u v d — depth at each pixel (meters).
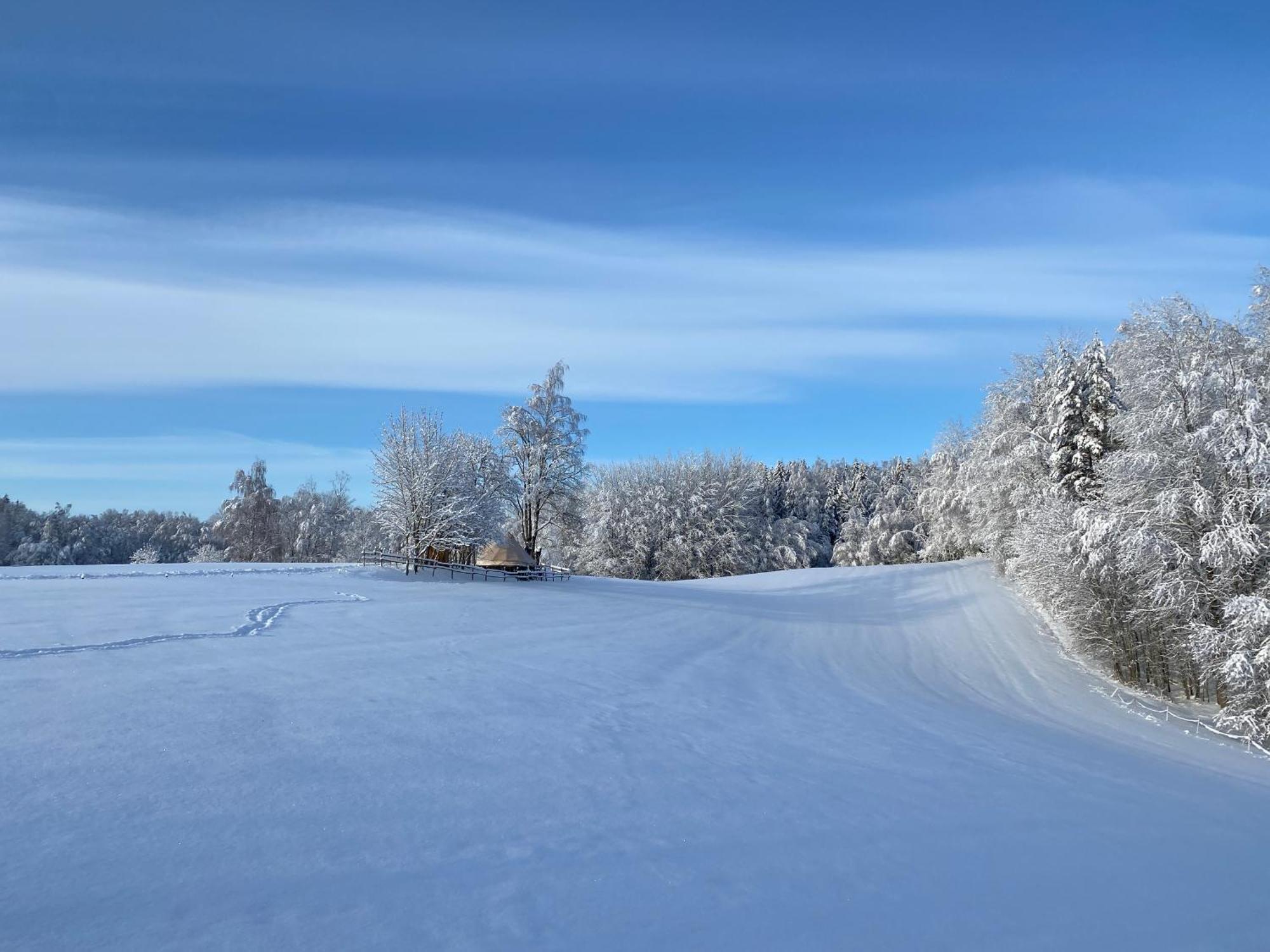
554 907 4.75
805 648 23.45
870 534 76.56
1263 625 17.59
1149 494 21.64
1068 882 6.14
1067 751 12.62
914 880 5.79
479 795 6.88
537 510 48.91
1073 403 33.28
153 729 8.30
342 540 69.50
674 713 11.84
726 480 72.69
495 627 20.27
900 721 13.65
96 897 4.54
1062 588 25.16
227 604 19.47
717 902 5.04
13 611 16.47
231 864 5.11
